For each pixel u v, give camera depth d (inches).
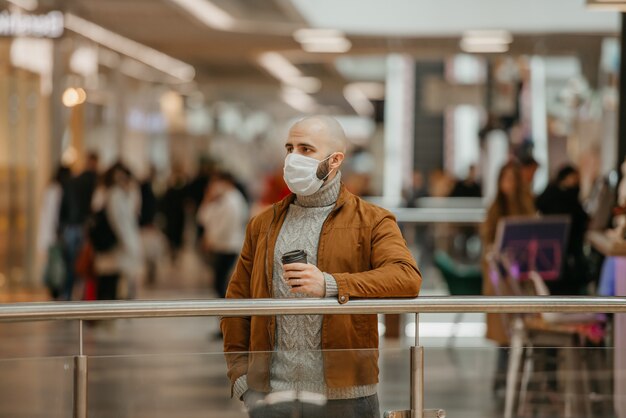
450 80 1140.5
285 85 1461.6
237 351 196.5
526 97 951.0
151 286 789.9
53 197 618.5
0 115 720.3
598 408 196.4
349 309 179.8
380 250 182.4
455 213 709.9
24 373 185.0
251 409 188.5
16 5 615.8
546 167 846.5
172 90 1422.2
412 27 754.2
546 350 194.9
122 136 1109.1
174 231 1011.9
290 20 768.9
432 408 192.2
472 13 738.8
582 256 407.2
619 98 350.3
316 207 188.2
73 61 831.7
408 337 472.1
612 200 359.9
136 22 761.0
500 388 193.6
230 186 652.1
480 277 474.0
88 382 186.4
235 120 1924.2
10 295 703.7
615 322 287.6
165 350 470.3
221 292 650.8
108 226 558.6
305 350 188.4
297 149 185.8
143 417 187.5
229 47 869.8
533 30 733.9
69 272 618.8
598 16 719.7
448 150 1250.0
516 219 380.5
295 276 175.0
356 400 189.3
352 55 896.3
